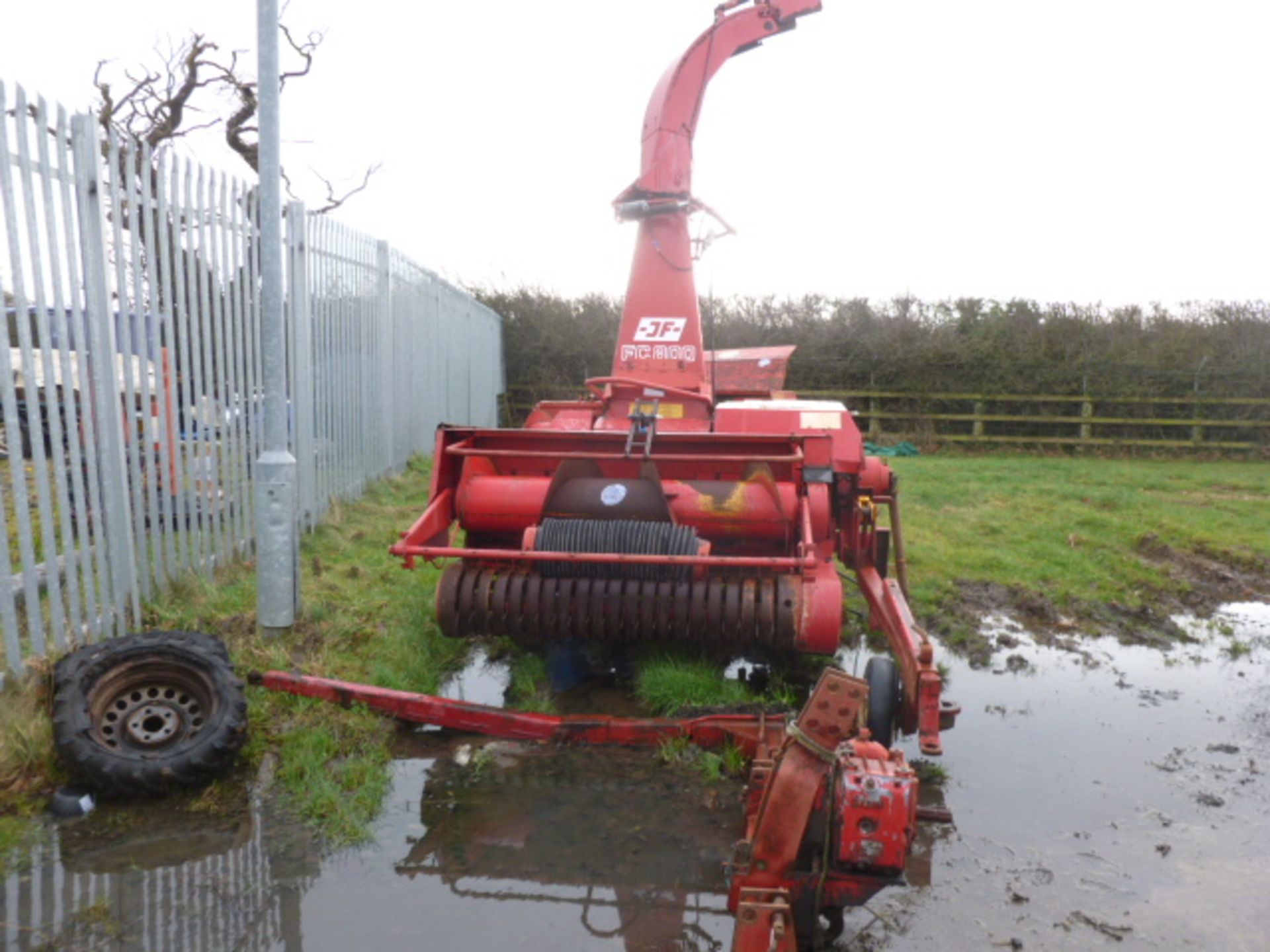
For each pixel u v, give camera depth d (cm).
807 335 2066
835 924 313
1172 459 1925
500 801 405
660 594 514
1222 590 848
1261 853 381
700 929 317
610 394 727
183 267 601
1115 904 342
